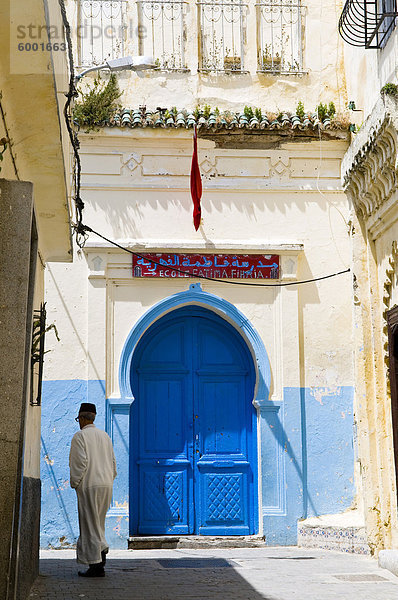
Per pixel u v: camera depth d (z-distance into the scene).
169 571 8.77
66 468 11.57
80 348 11.83
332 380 12.10
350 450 11.95
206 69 12.64
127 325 11.98
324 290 12.29
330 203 12.45
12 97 6.07
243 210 12.33
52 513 11.46
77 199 9.58
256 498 12.05
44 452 11.57
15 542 5.34
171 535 11.86
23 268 5.42
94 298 11.92
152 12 13.00
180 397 12.30
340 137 12.38
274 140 12.45
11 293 5.38
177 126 12.09
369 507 10.47
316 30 12.90
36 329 9.18
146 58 10.48
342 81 12.75
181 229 12.21
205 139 12.34
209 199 12.32
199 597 7.05
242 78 12.67
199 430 12.23
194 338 12.46
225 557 10.38
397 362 10.30
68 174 8.20
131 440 12.04
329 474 11.88
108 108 12.09
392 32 9.59
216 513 12.02
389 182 9.71
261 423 11.95
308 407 12.02
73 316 11.90
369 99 11.02
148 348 12.36
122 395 11.79
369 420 10.73
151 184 12.21
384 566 9.07
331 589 7.64
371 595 7.32
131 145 12.26
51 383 11.72
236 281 12.19
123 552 11.12
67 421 11.66
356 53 11.88
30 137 6.73
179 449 12.16
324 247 12.36
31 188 5.53
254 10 12.91
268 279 12.25
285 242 12.26
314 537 11.34
